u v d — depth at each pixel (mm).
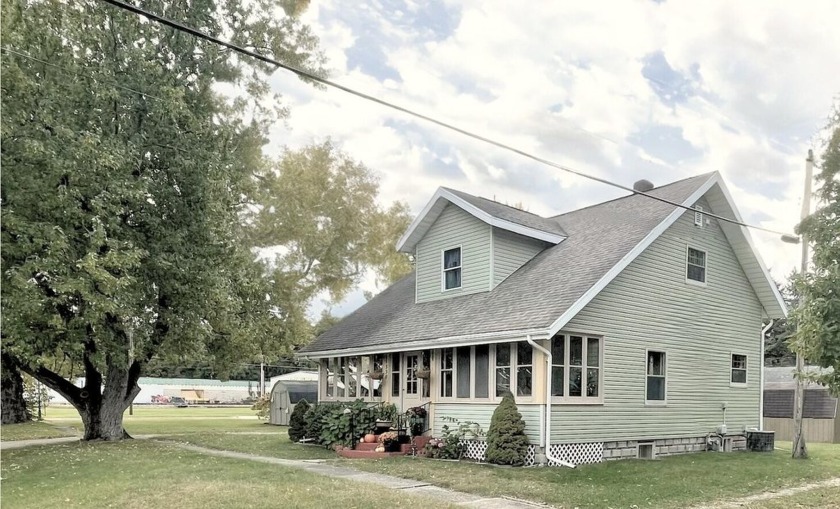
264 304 23828
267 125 26922
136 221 16922
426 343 15406
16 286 13414
